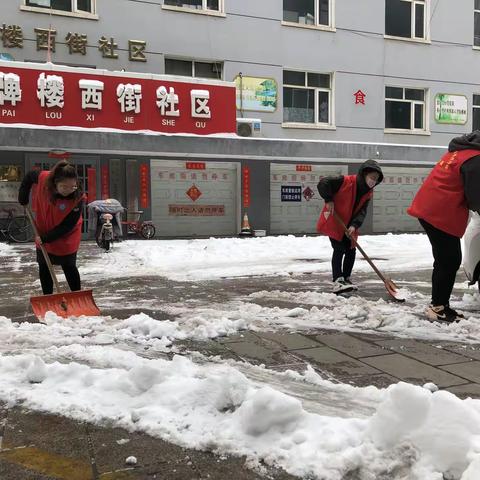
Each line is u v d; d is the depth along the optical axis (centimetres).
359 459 228
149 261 948
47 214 516
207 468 235
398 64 1714
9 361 353
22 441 261
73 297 512
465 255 559
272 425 256
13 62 1240
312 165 1633
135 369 313
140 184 1436
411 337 444
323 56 1620
